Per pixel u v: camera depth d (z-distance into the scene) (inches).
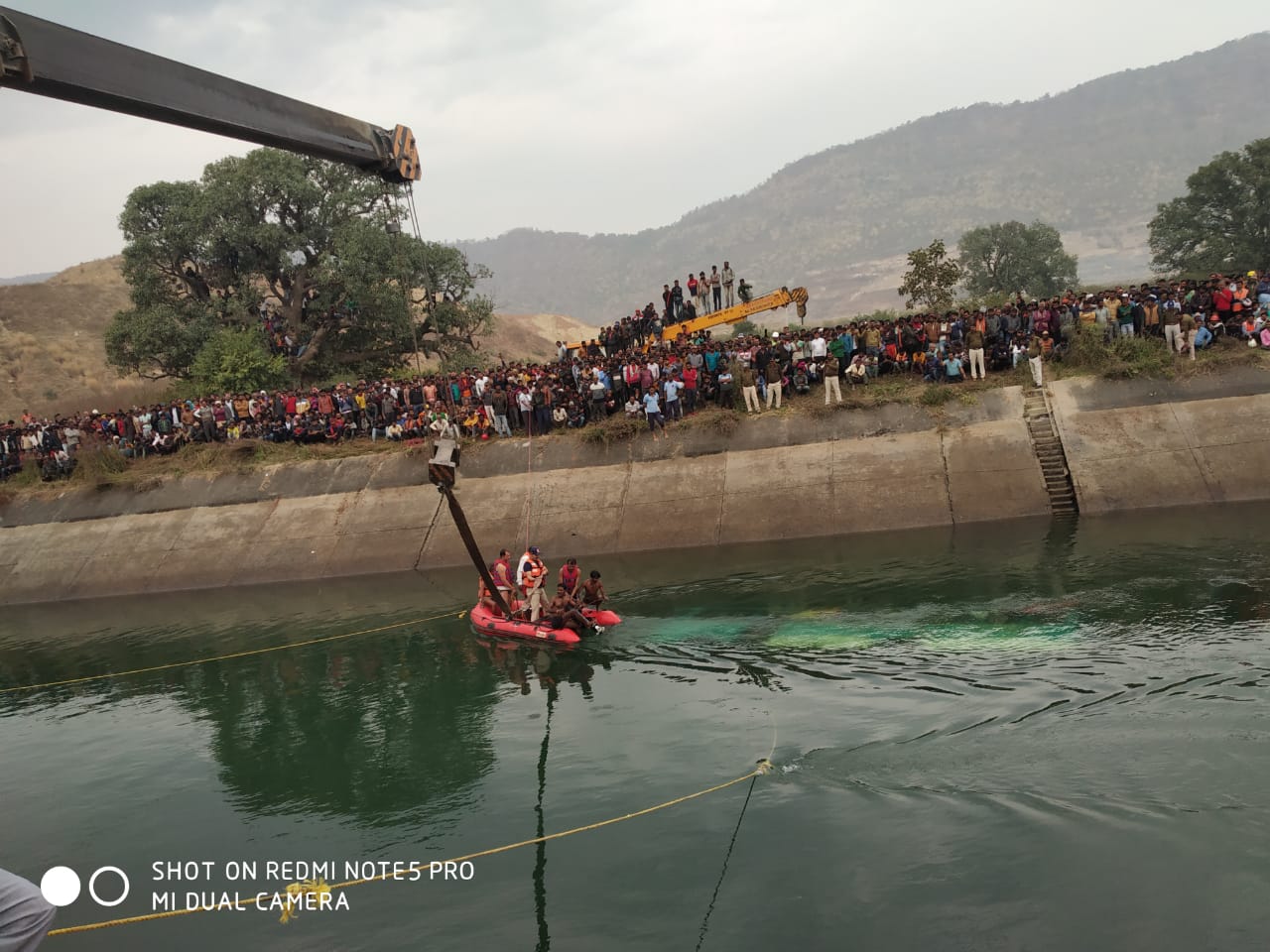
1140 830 363.9
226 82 366.0
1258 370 965.2
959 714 489.1
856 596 724.7
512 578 827.4
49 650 914.1
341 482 1227.9
